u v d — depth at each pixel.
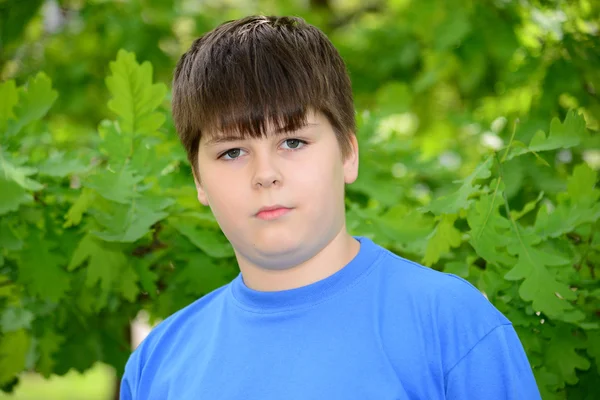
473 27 4.00
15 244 2.54
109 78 2.63
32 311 2.95
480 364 1.63
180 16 5.23
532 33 3.94
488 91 4.55
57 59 5.14
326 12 6.82
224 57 1.76
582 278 2.47
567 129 2.31
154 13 5.07
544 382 2.29
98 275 2.62
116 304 2.90
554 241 2.38
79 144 3.74
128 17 5.03
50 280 2.66
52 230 2.68
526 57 3.56
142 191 2.50
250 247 1.71
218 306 1.93
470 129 3.89
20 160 2.50
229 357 1.77
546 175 3.09
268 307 1.77
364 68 5.38
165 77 5.04
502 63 4.10
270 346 1.73
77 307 2.98
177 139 2.93
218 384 1.75
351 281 1.75
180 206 2.71
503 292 2.39
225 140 1.71
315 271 1.75
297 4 6.32
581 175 2.42
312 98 1.72
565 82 3.39
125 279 2.65
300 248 1.69
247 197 1.69
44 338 3.12
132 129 2.67
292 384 1.66
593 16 3.57
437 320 1.67
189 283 2.71
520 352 1.70
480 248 2.24
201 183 1.89
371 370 1.63
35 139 2.91
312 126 1.71
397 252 2.72
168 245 2.75
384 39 5.38
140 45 4.90
